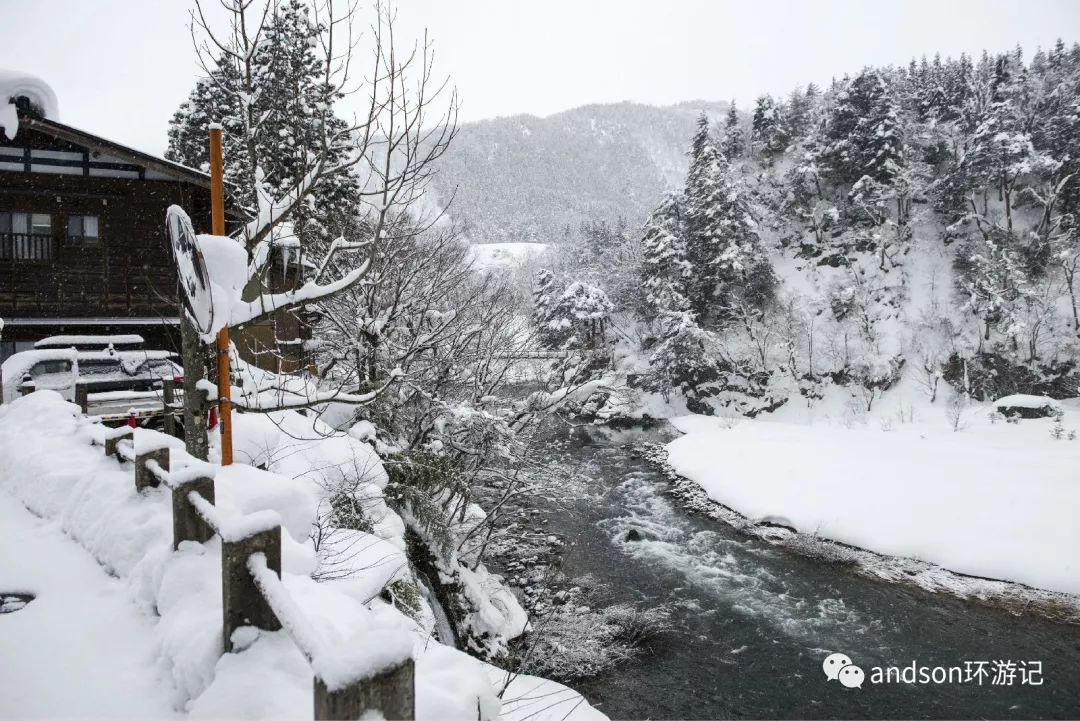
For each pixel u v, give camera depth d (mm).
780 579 15602
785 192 52250
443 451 12898
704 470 25094
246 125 5520
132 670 3098
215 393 5020
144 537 4238
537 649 11586
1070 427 29109
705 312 44656
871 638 12750
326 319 15250
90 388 11578
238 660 2732
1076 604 13930
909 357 39125
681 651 12188
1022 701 10578
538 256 88000
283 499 4219
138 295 16453
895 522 18078
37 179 15516
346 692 1822
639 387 41594
